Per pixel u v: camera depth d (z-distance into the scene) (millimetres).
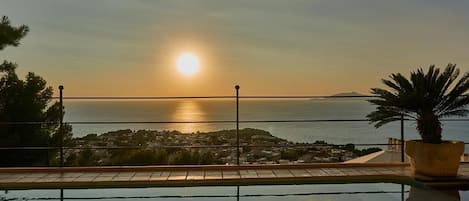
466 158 6750
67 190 5453
